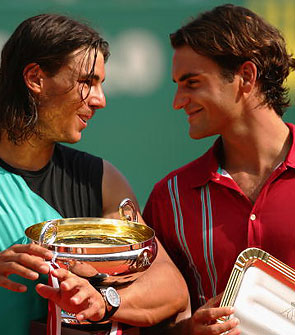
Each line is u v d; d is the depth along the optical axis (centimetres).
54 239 698
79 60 765
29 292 745
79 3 2384
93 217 790
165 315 777
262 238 786
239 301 738
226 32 788
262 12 2331
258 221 788
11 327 735
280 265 748
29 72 770
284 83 862
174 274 805
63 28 772
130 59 2417
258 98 807
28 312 743
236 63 794
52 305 697
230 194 812
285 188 793
